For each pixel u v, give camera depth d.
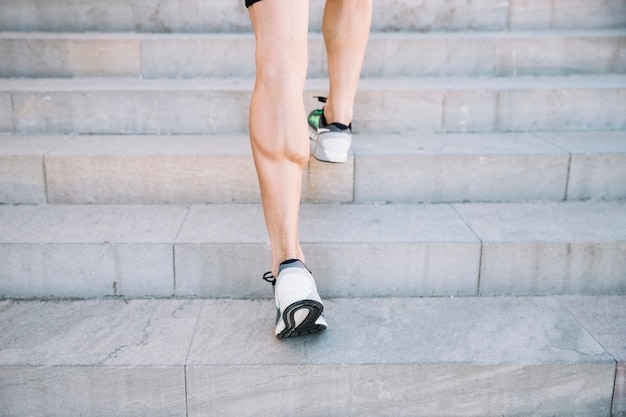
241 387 1.80
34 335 1.93
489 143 2.68
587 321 2.03
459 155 2.50
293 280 1.74
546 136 2.81
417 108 2.86
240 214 2.40
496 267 2.18
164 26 3.43
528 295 2.21
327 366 1.79
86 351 1.85
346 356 1.83
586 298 2.19
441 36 3.29
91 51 3.10
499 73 3.24
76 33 3.36
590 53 3.24
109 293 2.17
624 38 3.22
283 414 1.83
